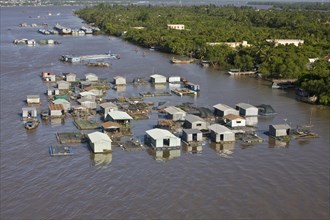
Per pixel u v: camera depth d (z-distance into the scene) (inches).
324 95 5315.0
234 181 3201.3
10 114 4763.8
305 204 2898.6
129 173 3314.5
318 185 3164.4
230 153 3745.1
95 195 2972.4
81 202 2878.9
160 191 3036.4
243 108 4808.1
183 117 4564.5
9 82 6333.7
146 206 2839.6
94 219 2684.5
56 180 3181.6
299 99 5590.6
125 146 3814.0
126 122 4335.6
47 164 3452.3
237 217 2728.8
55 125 4419.3
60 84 5866.1
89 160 3538.4
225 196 2979.8
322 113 4990.2
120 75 7003.0
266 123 4596.5
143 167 3427.7
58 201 2886.3
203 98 5620.1
